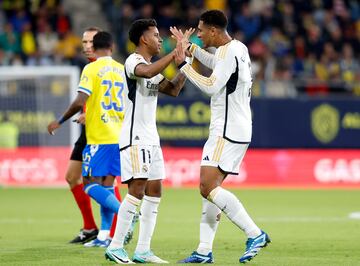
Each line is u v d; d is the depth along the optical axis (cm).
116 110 3391
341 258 3086
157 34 2903
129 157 2850
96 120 3353
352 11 9594
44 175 6969
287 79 7988
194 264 2841
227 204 2775
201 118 7162
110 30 9188
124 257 2873
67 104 6938
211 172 2792
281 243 3572
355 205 5500
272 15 9200
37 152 6975
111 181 3412
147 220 2928
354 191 6706
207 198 2817
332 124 7375
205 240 2869
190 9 8969
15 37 8512
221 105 2795
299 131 7338
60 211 5019
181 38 2794
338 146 7400
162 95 7169
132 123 2859
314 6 9431
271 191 6650
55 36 8612
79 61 8138
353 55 9169
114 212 3284
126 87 2870
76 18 9344
